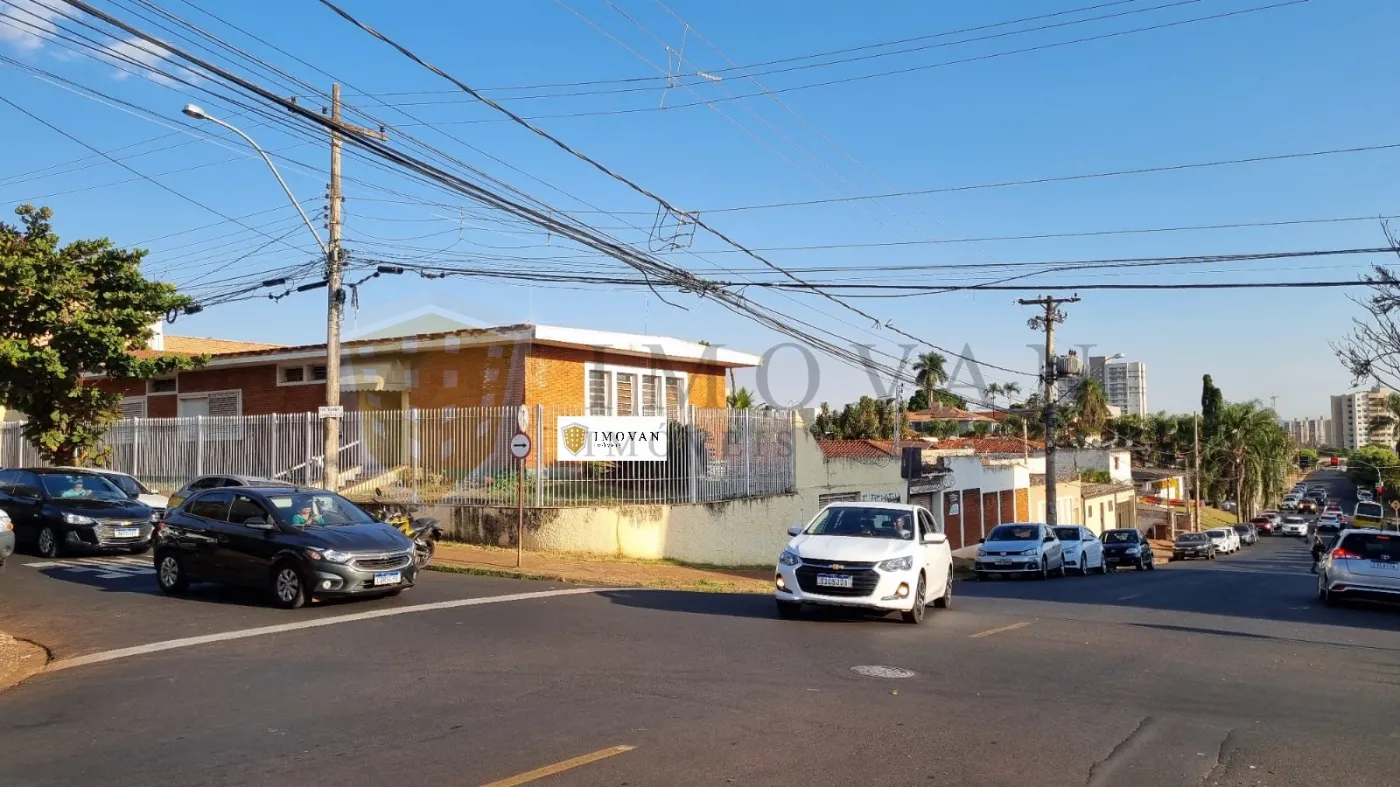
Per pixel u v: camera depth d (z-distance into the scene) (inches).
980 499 1505.9
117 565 651.5
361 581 498.3
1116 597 728.3
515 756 247.4
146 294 821.2
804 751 255.0
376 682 334.0
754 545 919.7
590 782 227.5
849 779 233.0
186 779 231.3
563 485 797.9
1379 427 1473.9
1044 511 1798.7
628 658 376.8
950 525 1397.6
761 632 446.6
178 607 500.1
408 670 353.4
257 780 229.8
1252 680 370.3
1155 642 461.7
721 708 298.8
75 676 354.6
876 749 258.2
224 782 228.8
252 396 1090.7
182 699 313.4
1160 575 1125.1
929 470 1342.3
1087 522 2054.6
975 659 394.6
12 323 768.3
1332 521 2170.3
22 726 284.5
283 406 1065.5
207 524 530.6
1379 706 327.0
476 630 438.6
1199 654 430.3
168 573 539.5
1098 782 236.4
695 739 264.2
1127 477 2536.9
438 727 275.6
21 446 1064.2
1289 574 1188.5
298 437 895.1
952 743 266.1
